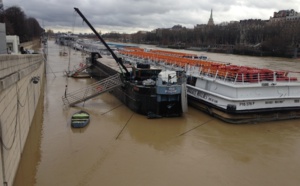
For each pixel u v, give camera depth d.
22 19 122.88
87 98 28.97
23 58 18.50
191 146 19.06
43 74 45.53
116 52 71.88
